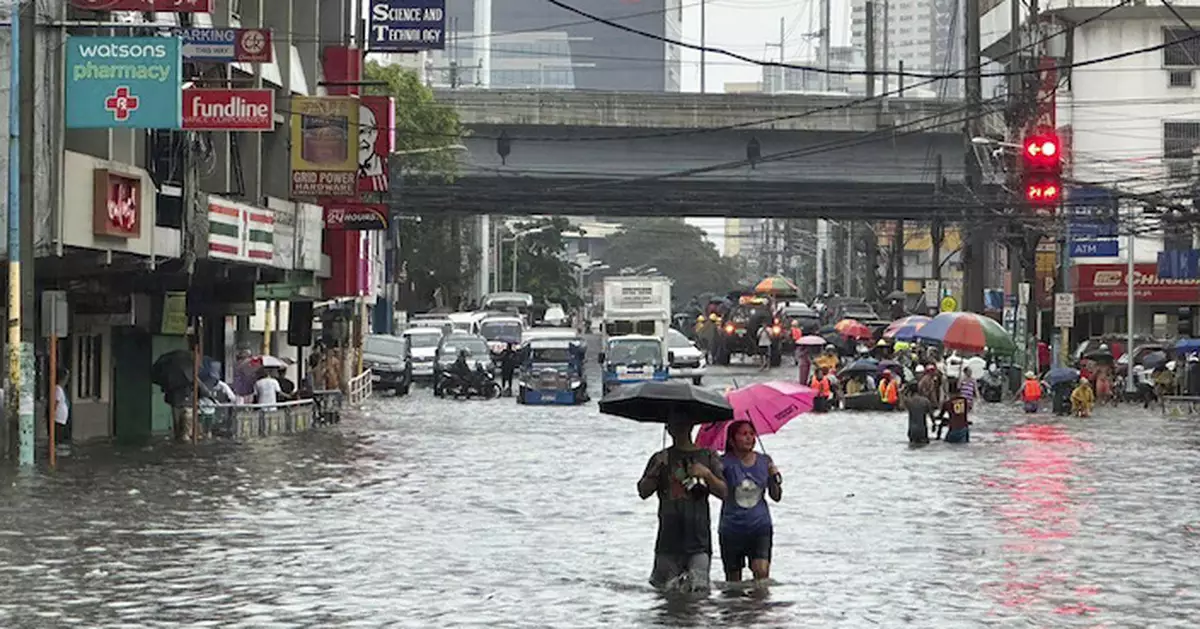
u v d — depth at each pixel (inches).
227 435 3289.9
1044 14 7219.5
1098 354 5383.9
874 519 1923.0
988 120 6289.4
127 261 2797.7
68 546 1638.8
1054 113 6333.7
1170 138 7175.2
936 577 1465.3
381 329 7583.7
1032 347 5270.7
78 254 2657.5
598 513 1964.8
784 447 3169.3
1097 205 4493.1
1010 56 5049.2
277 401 3661.4
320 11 4320.9
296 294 4067.4
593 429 3671.3
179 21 2960.1
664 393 1334.9
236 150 3474.4
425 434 3479.3
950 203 5777.6
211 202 3095.5
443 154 6240.2
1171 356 5546.3
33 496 2107.5
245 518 1887.3
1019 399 5260.8
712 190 6412.4
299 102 3604.8
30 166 2513.5
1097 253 4832.7
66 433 3061.0
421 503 2069.4
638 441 3265.3
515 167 6328.7
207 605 1302.9
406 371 5684.1
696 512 1374.3
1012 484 2384.4
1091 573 1497.3
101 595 1347.2
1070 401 4507.9
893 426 3900.1
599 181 6323.8
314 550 1621.6
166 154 2910.9
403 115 6190.9
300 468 2566.4
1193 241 5787.4
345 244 4534.9
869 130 6254.9
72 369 3122.5
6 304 2706.7
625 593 1360.7
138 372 3376.0
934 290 6791.3
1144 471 2628.0
